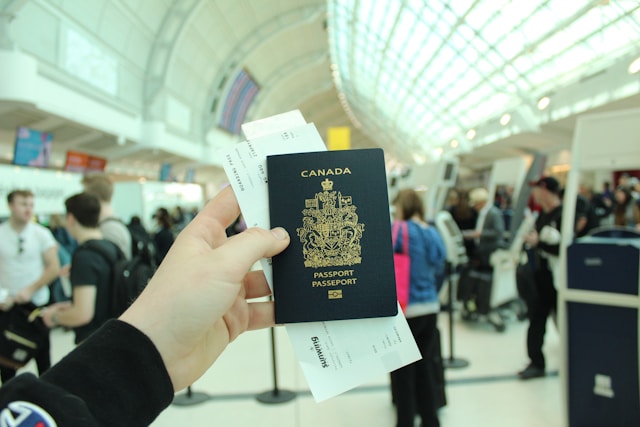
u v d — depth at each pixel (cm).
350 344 62
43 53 696
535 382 287
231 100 1864
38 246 254
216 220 65
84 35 825
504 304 458
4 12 598
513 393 272
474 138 1438
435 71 1463
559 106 875
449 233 415
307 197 65
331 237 64
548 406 254
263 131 69
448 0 1007
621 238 222
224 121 1859
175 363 50
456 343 370
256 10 1531
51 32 715
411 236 223
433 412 218
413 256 221
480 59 1137
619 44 637
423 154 2558
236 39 1595
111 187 224
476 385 285
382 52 1625
